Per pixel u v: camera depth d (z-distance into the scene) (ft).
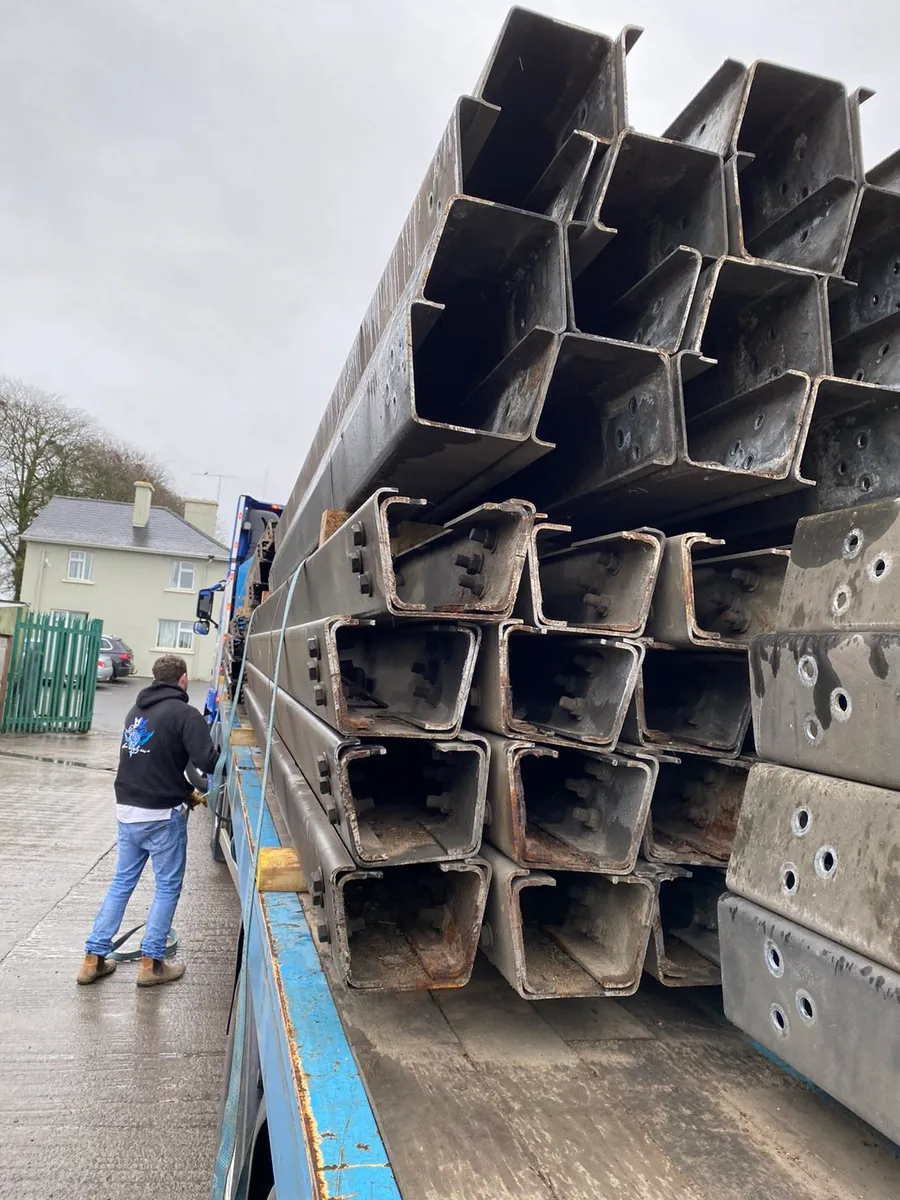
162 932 13.99
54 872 19.88
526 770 6.15
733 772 5.28
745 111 5.34
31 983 13.79
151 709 13.98
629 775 4.82
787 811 3.53
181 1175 9.09
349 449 6.71
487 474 5.32
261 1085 5.35
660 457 4.56
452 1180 3.35
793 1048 3.39
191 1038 12.21
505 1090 4.06
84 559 99.09
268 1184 5.00
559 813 5.55
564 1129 3.76
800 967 3.35
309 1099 3.69
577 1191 3.34
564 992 4.39
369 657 7.16
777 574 5.08
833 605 3.47
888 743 3.00
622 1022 4.88
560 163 4.88
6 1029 12.21
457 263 5.06
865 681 3.14
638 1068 4.35
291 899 6.40
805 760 3.51
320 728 5.40
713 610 5.47
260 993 5.57
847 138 5.02
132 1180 8.97
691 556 5.88
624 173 4.99
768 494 5.07
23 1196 8.65
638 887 4.63
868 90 5.08
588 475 5.51
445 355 6.13
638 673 4.74
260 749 14.21
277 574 15.57
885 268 5.56
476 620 4.53
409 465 5.29
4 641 42.63
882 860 2.95
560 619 5.83
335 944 4.43
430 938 4.89
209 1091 10.80
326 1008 4.52
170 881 14.06
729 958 3.85
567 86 5.05
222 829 16.71
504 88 5.03
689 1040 4.68
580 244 4.78
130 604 99.25
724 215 4.78
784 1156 3.63
